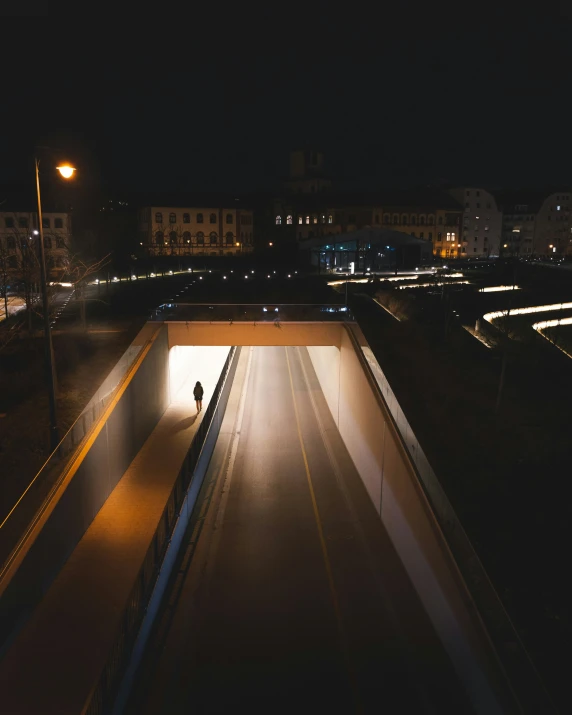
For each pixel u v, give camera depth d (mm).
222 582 18531
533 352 41219
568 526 20453
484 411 30766
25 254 39875
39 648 13750
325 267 86125
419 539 18125
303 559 20000
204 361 43062
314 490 25453
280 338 32719
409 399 30922
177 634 16016
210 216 94312
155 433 28531
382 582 18750
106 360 30578
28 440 20969
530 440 27562
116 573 16844
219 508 23719
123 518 20047
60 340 33406
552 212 117250
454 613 14984
